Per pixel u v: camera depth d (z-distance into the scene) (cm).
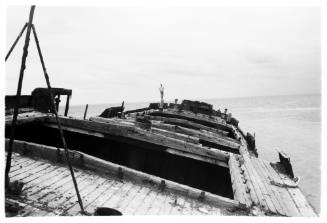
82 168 539
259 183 551
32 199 414
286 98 18088
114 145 818
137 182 509
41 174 496
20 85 415
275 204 473
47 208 396
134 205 436
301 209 466
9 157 412
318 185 1453
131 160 802
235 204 452
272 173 629
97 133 785
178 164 768
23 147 563
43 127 876
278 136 3266
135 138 745
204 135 914
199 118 1427
